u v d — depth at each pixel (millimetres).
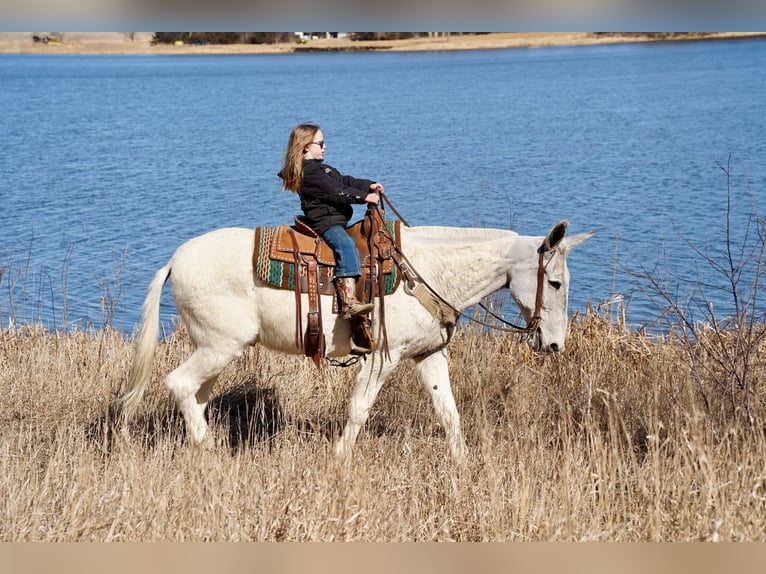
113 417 9219
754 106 49781
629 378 9906
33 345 11492
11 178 33094
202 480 7066
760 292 14352
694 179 28047
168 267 8148
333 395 10133
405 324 7773
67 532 6254
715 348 9258
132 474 6945
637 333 11242
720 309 13398
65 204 27375
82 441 8195
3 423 8992
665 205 24141
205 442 7977
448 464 7785
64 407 9383
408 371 10047
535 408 9234
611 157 33844
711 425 7777
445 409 8094
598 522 6566
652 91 63469
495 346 10742
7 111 64500
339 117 55375
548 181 29016
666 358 9828
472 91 72938
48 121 56750
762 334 8719
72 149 42156
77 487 6766
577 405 9219
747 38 147500
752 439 7457
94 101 72938
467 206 24969
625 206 24266
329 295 7676
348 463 7352
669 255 18234
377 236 7711
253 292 7785
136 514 6496
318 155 7785
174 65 137625
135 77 104562
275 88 82938
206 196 28688
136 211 26109
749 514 6348
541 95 66312
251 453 8047
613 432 7230
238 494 6922
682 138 38469
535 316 7770
